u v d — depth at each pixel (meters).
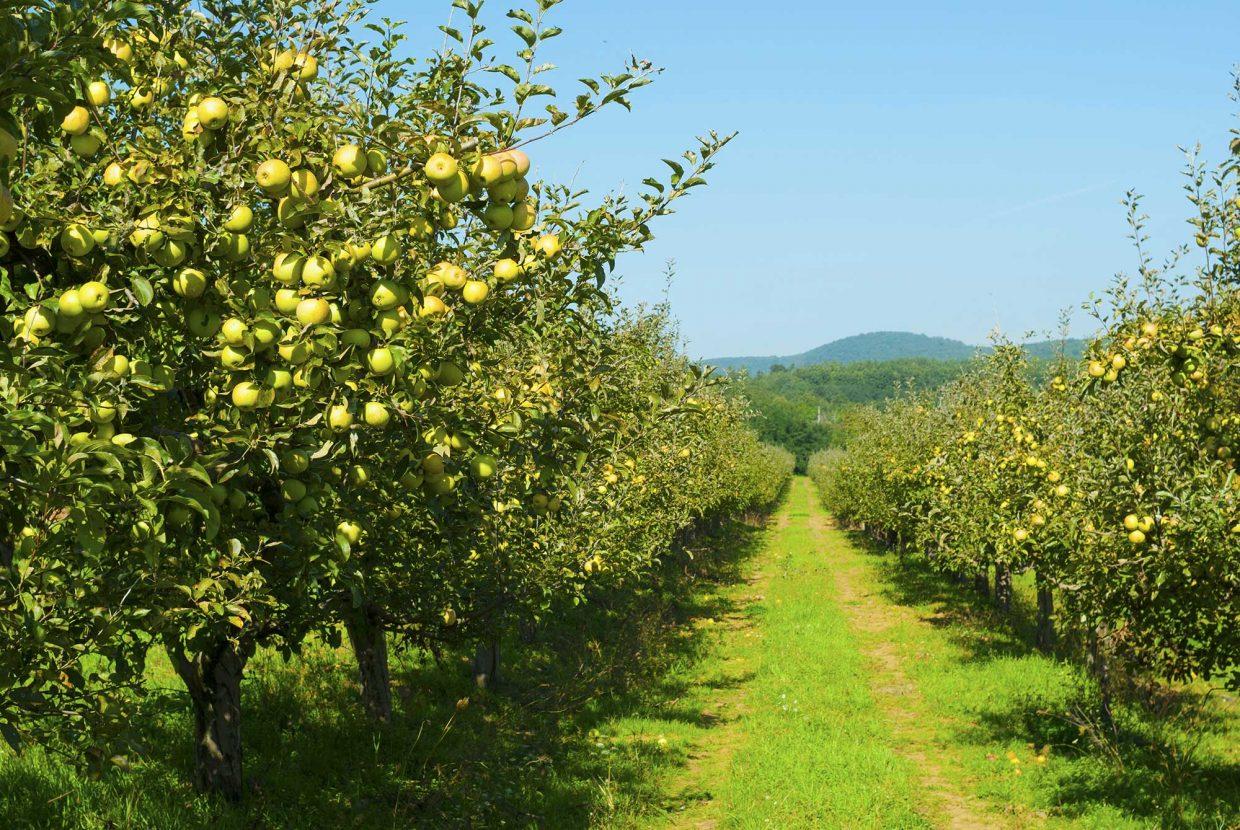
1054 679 13.99
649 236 4.46
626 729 11.63
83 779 6.20
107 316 2.95
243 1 3.78
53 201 2.94
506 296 4.32
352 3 4.20
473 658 12.53
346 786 7.84
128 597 3.43
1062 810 9.01
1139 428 7.40
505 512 6.80
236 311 3.05
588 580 10.20
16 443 2.34
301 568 4.16
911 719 12.66
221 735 6.77
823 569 30.22
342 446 3.73
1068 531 8.73
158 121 3.77
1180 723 11.61
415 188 3.17
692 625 19.50
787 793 9.33
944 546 15.89
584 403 5.41
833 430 131.88
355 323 3.27
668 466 15.14
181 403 3.97
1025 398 14.48
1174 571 7.11
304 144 3.10
